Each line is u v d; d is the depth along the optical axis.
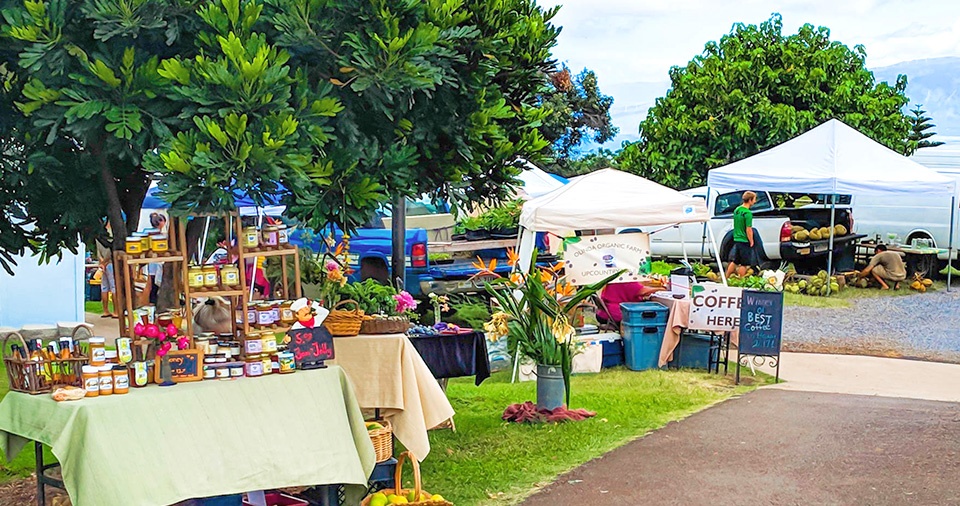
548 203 11.42
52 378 4.88
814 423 8.31
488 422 8.45
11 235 6.18
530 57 6.43
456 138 5.81
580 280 11.45
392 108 5.39
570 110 31.03
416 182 6.01
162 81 4.63
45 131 5.21
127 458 4.56
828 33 25.97
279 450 5.08
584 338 11.06
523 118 6.58
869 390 9.92
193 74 4.60
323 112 4.85
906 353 12.38
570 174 30.45
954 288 18.20
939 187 15.45
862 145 16.27
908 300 16.67
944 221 19.09
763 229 18.75
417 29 5.00
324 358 5.52
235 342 5.36
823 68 25.31
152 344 5.20
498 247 14.32
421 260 13.41
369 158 5.28
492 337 8.48
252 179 4.63
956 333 13.66
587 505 6.23
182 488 4.68
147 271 8.88
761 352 10.27
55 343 5.02
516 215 14.67
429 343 8.01
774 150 16.70
